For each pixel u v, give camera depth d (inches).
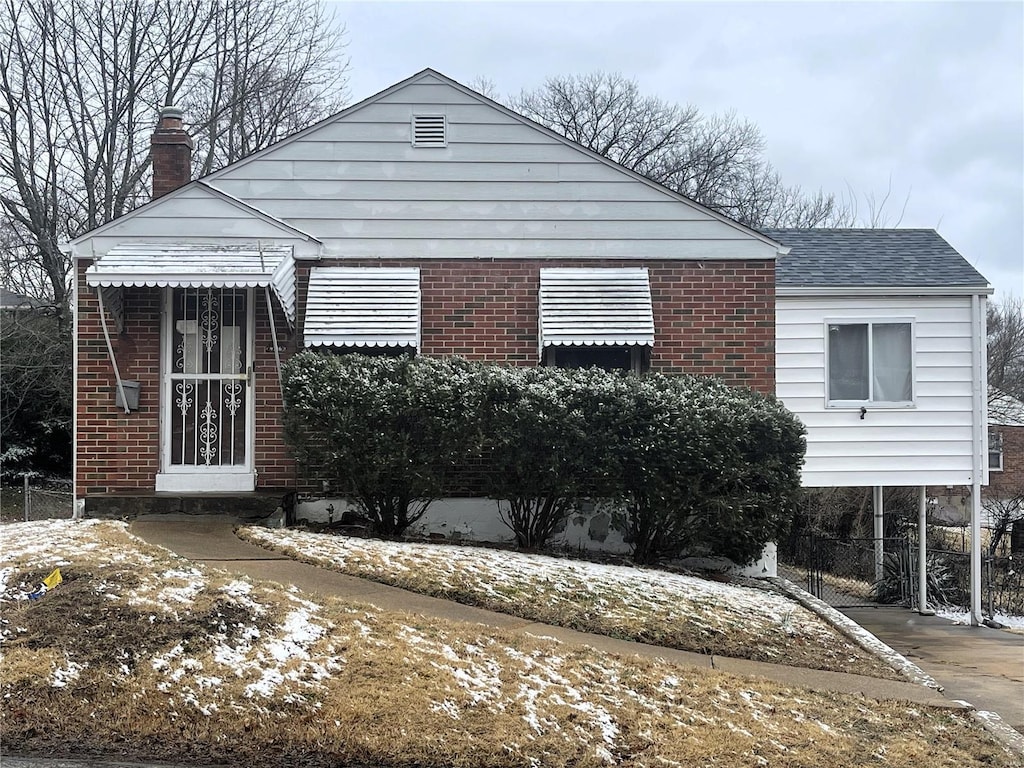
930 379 538.0
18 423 888.3
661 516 428.8
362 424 408.2
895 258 577.9
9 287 983.6
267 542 379.6
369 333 459.8
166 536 389.1
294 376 414.6
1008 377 1620.3
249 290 468.4
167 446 462.3
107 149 1017.5
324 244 480.4
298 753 208.5
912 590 622.8
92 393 461.1
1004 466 1352.1
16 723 210.2
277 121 1147.3
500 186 486.3
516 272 484.4
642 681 267.6
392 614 289.3
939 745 253.1
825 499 769.6
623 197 487.2
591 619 335.0
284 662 239.1
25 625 245.1
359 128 485.7
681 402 421.1
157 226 468.1
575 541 464.4
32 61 976.9
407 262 482.9
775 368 506.9
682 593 382.3
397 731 216.7
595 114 1508.4
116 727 211.8
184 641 241.8
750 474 421.7
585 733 227.6
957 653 448.1
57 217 975.6
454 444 412.5
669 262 485.7
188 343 466.6
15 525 394.9
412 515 462.0
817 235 620.4
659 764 218.8
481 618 316.8
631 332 462.3
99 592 264.1
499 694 239.8
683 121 1513.3
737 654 327.9
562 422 414.3
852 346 540.1
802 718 259.8
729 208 1416.1
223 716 216.4
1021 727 293.1
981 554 655.8
